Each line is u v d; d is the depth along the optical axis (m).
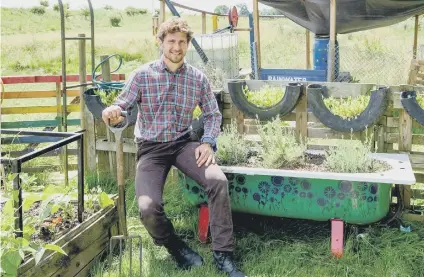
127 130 5.18
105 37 26.20
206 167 3.55
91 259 3.44
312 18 8.45
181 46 3.51
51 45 20.70
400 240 3.87
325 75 7.91
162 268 3.51
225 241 3.42
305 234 4.07
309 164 3.97
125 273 3.43
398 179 3.46
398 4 7.77
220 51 7.86
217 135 3.74
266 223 4.28
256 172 3.72
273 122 4.20
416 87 4.28
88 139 5.31
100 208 3.76
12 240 2.73
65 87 5.50
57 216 3.58
